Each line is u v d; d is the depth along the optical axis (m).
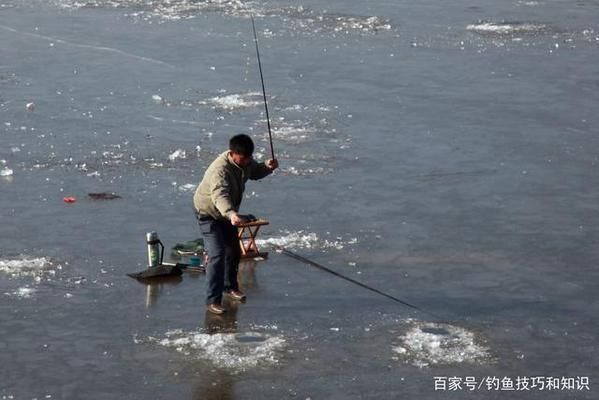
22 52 36.91
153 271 17.42
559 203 21.80
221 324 15.63
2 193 21.94
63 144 25.77
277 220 20.36
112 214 20.66
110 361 14.45
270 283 17.23
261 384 13.75
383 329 15.48
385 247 19.00
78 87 31.83
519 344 15.07
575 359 14.65
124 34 40.41
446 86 32.44
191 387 13.67
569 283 17.47
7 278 17.33
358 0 49.03
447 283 17.34
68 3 48.09
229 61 35.72
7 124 27.53
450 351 14.77
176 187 22.44
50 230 19.72
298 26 42.28
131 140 26.14
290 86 32.12
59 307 16.23
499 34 41.03
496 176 23.56
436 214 20.95
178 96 30.77
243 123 27.89
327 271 17.78
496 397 13.49
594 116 29.02
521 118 28.73
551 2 49.00
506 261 18.42
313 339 15.12
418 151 25.52
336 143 26.11
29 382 13.87
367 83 32.69
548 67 35.28
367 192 22.30
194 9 46.38
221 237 15.98
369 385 13.75
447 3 48.47
